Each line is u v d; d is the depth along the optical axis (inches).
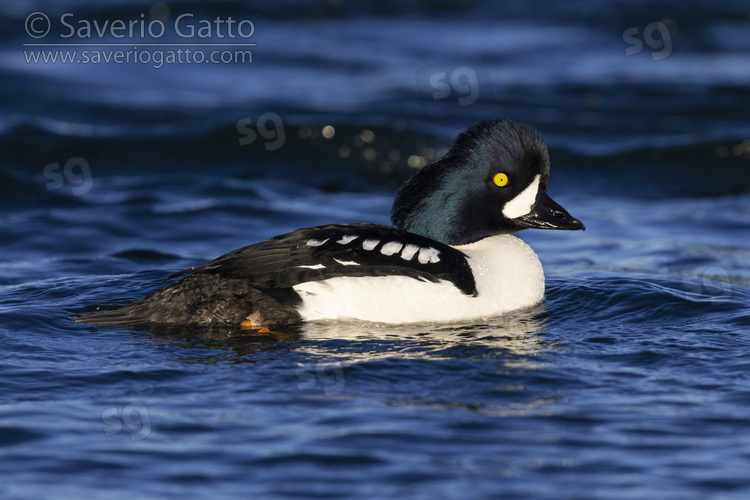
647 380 374.0
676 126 936.3
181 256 588.1
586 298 486.0
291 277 430.0
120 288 491.5
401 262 440.8
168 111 933.8
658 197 765.9
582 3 1272.1
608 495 286.0
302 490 287.4
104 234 632.4
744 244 636.1
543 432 326.0
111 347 399.2
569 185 796.0
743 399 355.3
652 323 450.3
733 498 285.3
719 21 1223.5
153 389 358.9
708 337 426.9
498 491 287.4
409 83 1042.7
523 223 475.2
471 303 446.3
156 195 724.7
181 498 283.3
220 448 312.7
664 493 287.7
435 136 852.0
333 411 340.5
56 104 942.4
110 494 285.0
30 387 359.6
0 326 422.9
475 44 1152.2
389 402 349.1
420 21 1225.4
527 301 467.8
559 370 382.3
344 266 434.0
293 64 1093.8
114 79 1026.7
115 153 823.7
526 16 1237.7
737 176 805.2
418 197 478.0
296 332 420.5
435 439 319.3
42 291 485.1
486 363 388.8
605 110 978.1
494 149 470.0
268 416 336.5
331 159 828.6
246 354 393.1
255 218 678.5
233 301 424.5
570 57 1123.9
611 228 679.7
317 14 1230.3
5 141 819.4
